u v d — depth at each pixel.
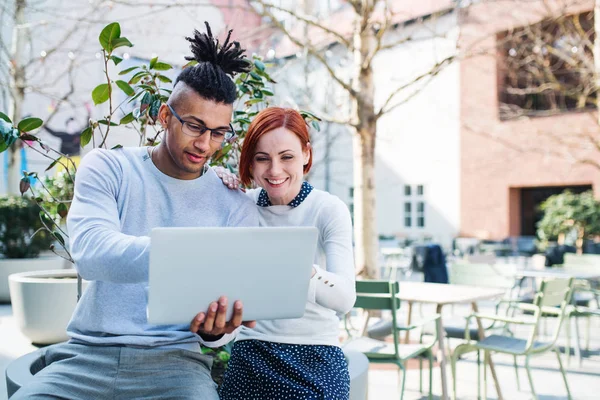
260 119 1.73
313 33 7.95
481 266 4.55
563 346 5.25
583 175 11.92
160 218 1.64
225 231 1.26
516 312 6.19
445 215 13.96
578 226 10.23
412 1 12.08
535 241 11.27
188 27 8.81
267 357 1.67
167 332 1.58
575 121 11.84
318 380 1.58
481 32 11.52
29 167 9.30
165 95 2.47
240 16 7.34
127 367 1.51
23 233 6.21
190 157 1.59
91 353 1.54
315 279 1.52
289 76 8.98
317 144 12.23
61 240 2.53
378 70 13.10
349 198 14.48
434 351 3.61
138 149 1.71
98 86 2.27
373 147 5.64
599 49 7.32
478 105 13.14
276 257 1.32
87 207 1.49
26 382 1.56
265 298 1.35
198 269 1.26
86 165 1.58
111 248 1.37
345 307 1.58
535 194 13.27
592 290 4.98
